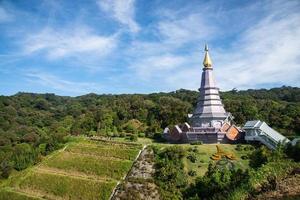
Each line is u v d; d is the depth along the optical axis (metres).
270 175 68.62
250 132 127.88
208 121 142.00
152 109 199.62
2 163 148.75
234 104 188.88
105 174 122.12
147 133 162.00
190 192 100.00
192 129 139.50
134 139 150.12
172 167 112.00
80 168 129.00
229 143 132.38
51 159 139.88
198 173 109.06
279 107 190.62
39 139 177.00
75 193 116.50
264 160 101.50
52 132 192.38
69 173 128.62
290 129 142.88
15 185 129.75
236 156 115.31
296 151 97.94
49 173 130.75
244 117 168.00
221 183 89.38
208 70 148.62
